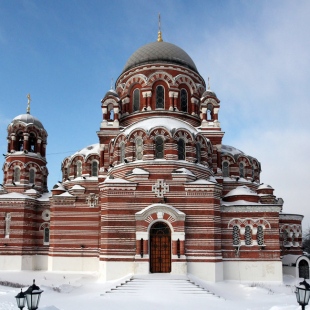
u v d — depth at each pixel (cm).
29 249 4972
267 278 4075
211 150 4803
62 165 5900
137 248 3816
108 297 3164
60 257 4825
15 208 4975
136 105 5291
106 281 3806
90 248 4859
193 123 5191
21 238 4909
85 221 4928
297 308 2169
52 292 3472
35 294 1559
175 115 5038
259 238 4212
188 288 3391
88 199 4978
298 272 4581
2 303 2709
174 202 4006
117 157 4447
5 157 5581
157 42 5641
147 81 5141
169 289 3366
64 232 4897
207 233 3931
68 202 4978
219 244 4012
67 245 4862
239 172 5422
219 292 3519
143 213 3869
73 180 5353
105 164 4897
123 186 4006
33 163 5541
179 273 3747
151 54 5397
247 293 3572
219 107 5075
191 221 3956
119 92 5547
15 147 5569
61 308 2686
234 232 4222
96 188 5241
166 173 4091
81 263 4809
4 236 4884
